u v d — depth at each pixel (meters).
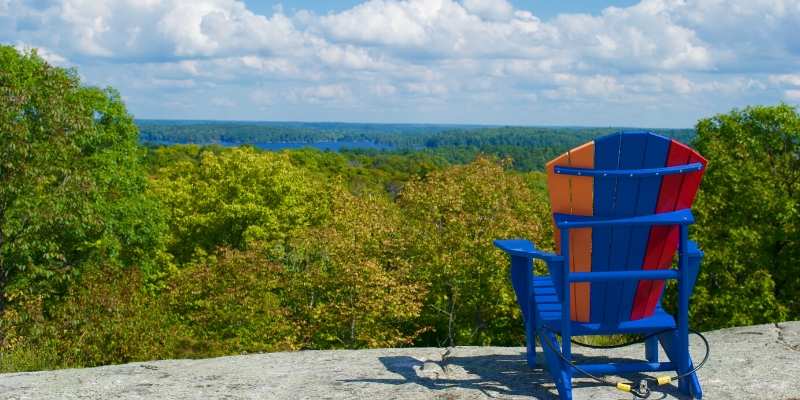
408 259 26.23
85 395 4.16
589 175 3.56
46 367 10.38
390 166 121.94
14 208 15.54
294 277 24.45
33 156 15.56
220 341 18.70
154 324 15.54
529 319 4.46
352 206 31.52
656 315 4.07
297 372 4.64
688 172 3.56
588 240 3.75
